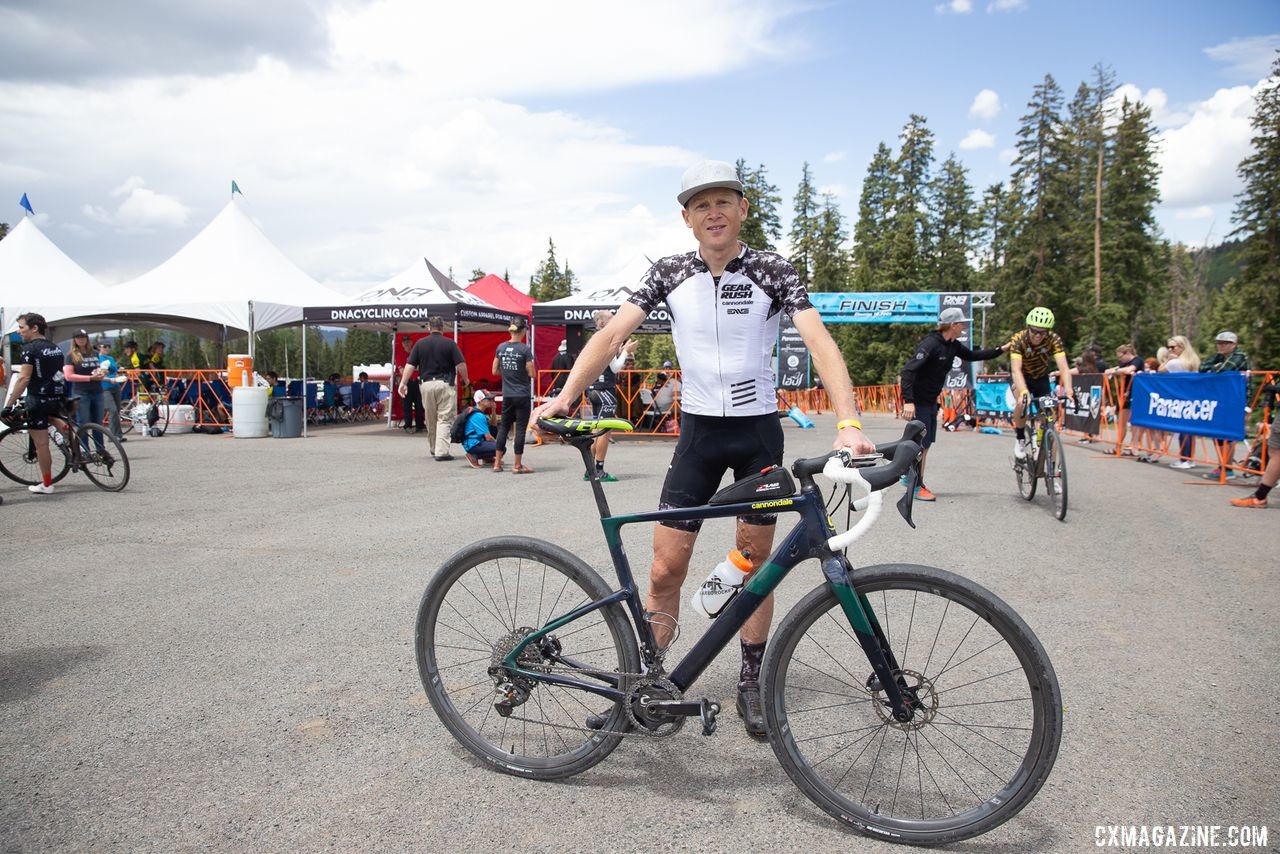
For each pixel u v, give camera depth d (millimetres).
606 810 2240
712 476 2641
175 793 2307
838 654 2699
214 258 17500
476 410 9898
